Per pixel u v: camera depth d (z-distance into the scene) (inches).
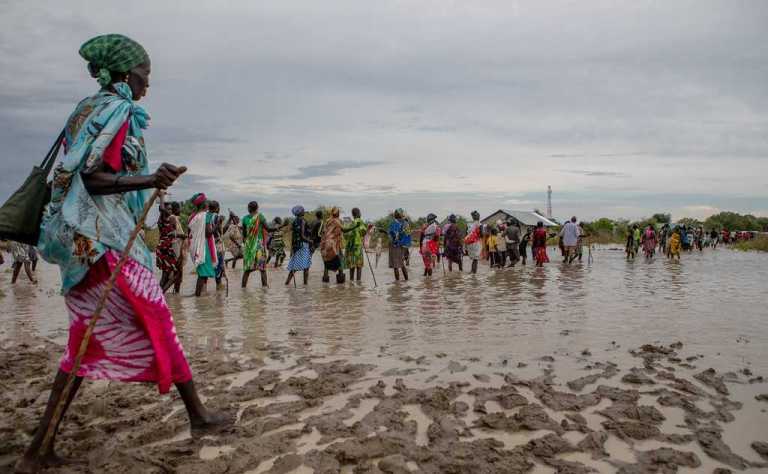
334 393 165.2
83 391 169.0
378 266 751.1
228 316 316.8
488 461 117.2
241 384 177.8
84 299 116.1
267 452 122.0
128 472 112.7
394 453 121.0
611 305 346.0
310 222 527.8
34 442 111.3
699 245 1392.7
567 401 154.6
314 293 433.7
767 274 590.6
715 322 281.7
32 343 246.7
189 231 424.5
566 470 113.5
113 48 121.1
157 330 119.4
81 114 117.2
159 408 151.6
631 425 136.1
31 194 114.3
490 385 172.1
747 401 156.2
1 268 740.7
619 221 2620.6
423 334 256.8
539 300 374.0
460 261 652.1
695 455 121.4
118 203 119.5
